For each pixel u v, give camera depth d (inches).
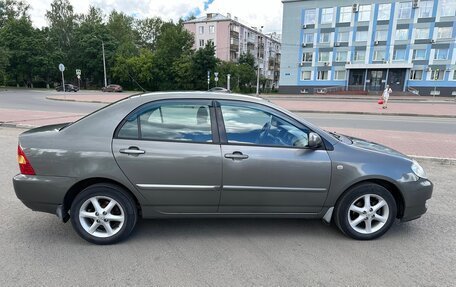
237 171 127.0
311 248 129.3
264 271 113.1
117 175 124.3
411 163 136.6
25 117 527.2
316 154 130.0
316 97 1534.2
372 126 506.0
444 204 178.9
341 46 1803.6
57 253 123.0
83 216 128.3
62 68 1066.1
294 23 1889.8
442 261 121.3
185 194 128.2
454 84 1610.5
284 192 130.1
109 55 2324.1
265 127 132.2
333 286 105.3
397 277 110.6
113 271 111.8
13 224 147.5
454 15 1560.0
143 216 131.3
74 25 2541.8
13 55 2117.4
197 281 106.9
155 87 2225.6
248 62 2402.8
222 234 140.6
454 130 468.8
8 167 240.5
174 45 2187.5
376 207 134.8
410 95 1657.2
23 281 105.4
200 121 130.2
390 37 1696.6
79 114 587.2
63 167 123.6
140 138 126.6
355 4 1727.4
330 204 133.4
